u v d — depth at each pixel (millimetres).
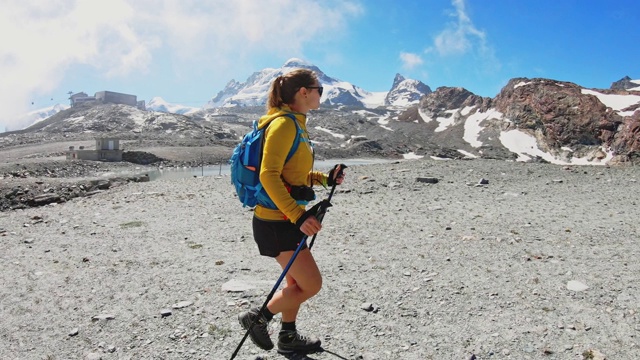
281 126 3381
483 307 5309
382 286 6070
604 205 11836
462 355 4266
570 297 5504
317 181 4043
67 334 4832
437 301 5516
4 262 7629
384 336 4664
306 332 4770
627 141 169250
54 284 6430
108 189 17969
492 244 8086
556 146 193875
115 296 5902
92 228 10320
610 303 5277
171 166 113250
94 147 139125
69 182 18938
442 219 10445
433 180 16078
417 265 6973
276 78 3629
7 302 5762
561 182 15828
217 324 4984
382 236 8953
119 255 7949
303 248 3734
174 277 6629
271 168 3316
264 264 7242
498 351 4316
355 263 7156
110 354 4402
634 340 4410
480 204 12344
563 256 7234
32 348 4551
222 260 7457
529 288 5844
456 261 7125
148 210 12477
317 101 3643
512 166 19609
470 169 18703
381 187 15398
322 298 5680
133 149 136000
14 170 75562
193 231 9812
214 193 15258
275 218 3633
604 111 190875
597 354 4160
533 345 4402
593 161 175875
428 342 4520
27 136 192500
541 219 10188
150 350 4457
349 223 10266
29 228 10508
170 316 5219
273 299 3947
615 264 6707
